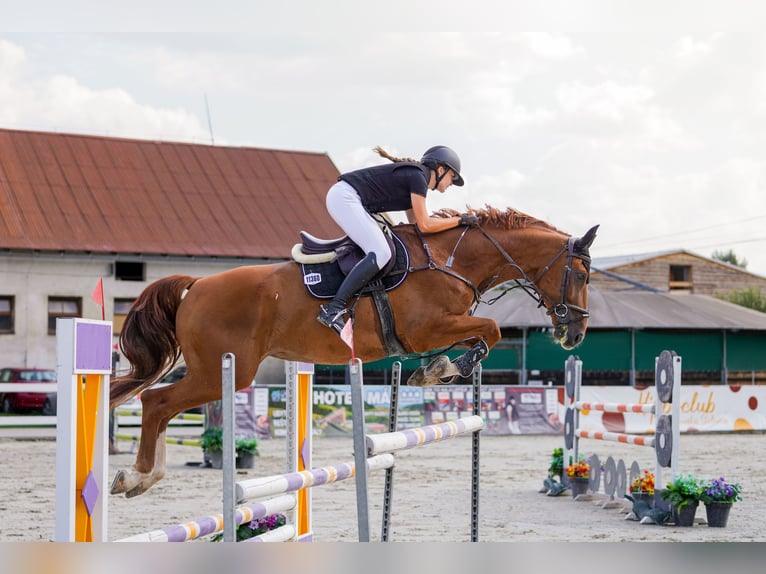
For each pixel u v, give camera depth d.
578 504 11.75
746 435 24.53
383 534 7.32
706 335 31.94
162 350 6.86
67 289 32.75
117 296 33.38
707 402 25.33
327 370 30.91
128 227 34.41
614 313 30.89
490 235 7.16
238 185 38.50
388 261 6.76
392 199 6.98
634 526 9.95
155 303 6.86
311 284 6.71
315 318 6.70
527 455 18.73
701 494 9.91
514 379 31.05
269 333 6.77
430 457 18.41
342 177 7.03
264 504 5.97
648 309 31.77
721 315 32.16
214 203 37.09
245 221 36.75
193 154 39.34
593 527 9.84
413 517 10.43
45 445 20.05
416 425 23.20
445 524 9.91
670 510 10.10
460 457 18.41
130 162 37.59
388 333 6.77
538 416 24.66
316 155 41.75
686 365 31.75
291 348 6.83
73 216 34.03
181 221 35.62
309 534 7.51
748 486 13.62
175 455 19.08
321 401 22.50
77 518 5.28
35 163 35.84
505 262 7.21
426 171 7.03
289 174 40.06
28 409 25.88
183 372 26.38
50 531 9.29
